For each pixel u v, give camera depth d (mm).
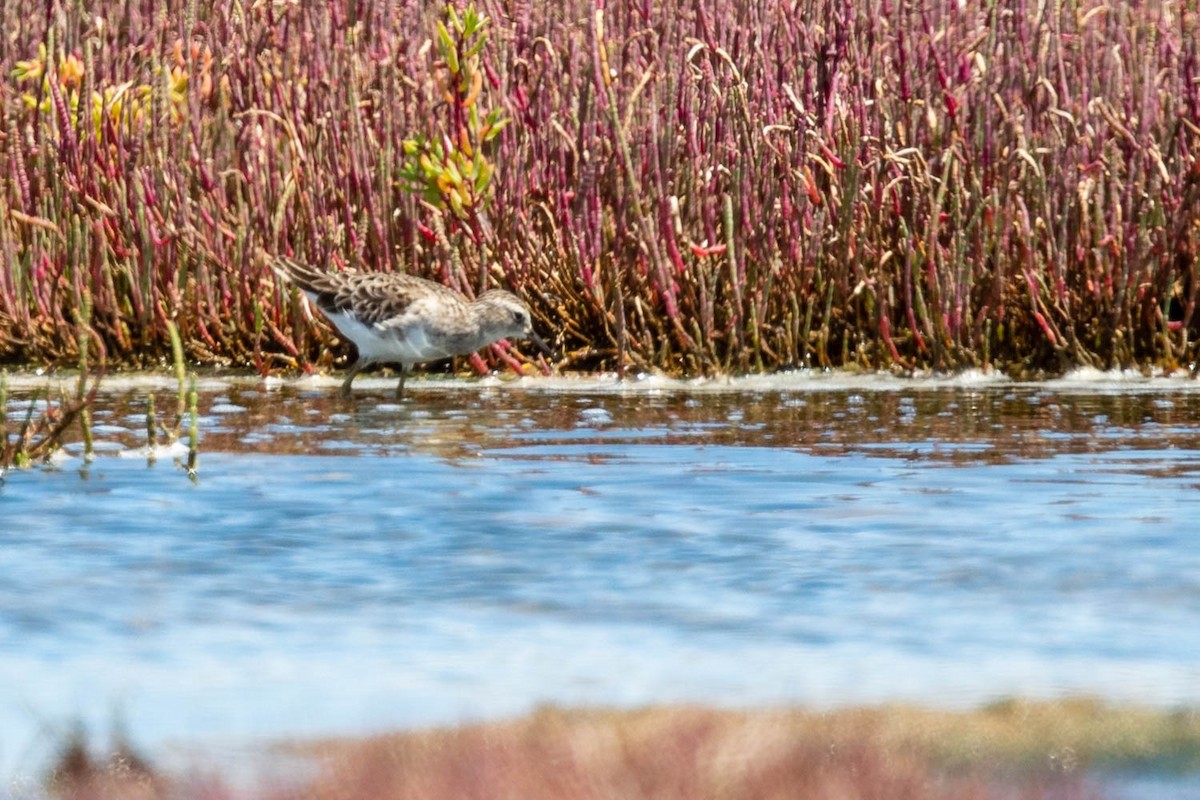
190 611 7730
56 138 16609
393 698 6383
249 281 15930
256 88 16297
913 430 12398
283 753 5812
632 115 15789
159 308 15922
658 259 15352
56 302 15977
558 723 5906
